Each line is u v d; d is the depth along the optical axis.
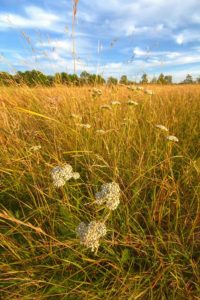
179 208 2.57
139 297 1.99
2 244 2.21
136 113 4.78
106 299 1.89
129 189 2.79
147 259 2.20
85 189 2.91
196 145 3.80
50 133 3.75
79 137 3.54
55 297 1.98
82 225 1.79
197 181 2.93
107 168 3.10
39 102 4.64
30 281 2.02
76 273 2.07
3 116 3.78
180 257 2.28
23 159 3.10
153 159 3.34
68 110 4.46
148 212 2.54
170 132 4.07
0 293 1.94
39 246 2.16
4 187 2.96
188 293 1.96
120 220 2.48
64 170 2.15
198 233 2.41
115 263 2.12
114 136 3.76
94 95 4.63
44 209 2.53
